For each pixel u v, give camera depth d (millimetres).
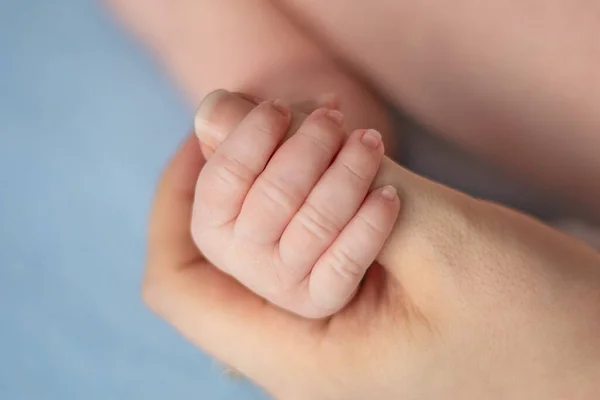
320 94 291
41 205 312
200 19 291
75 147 310
